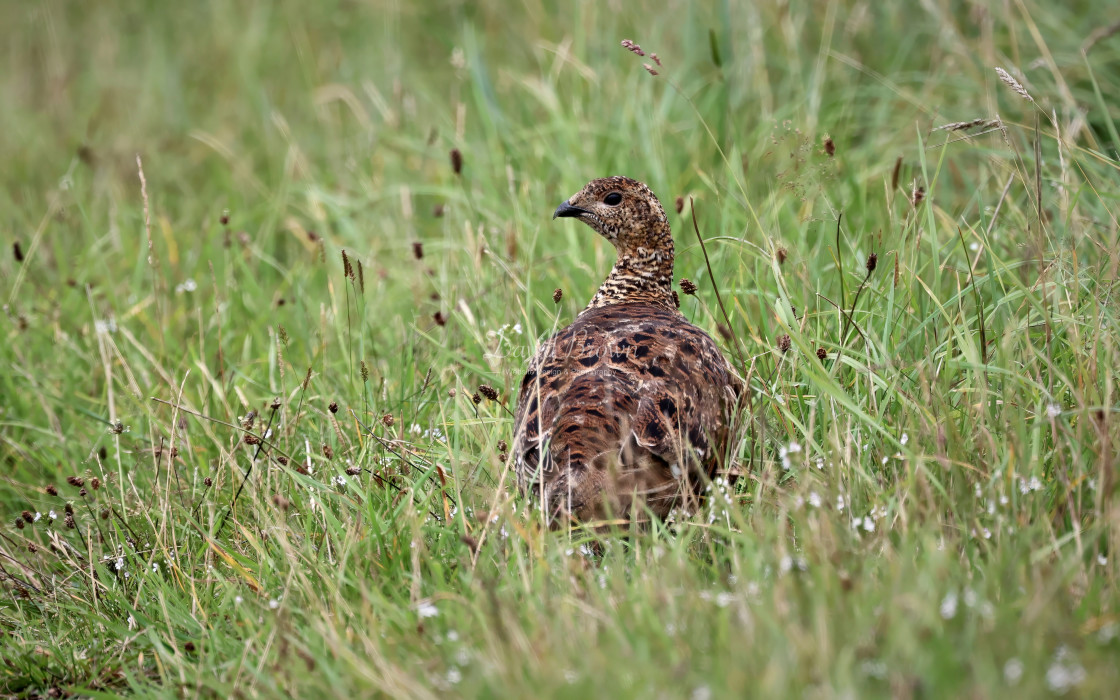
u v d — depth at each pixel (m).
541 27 18.12
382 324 12.94
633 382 8.34
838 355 9.34
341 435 10.21
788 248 11.77
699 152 14.56
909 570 6.86
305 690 7.07
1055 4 15.61
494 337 11.25
